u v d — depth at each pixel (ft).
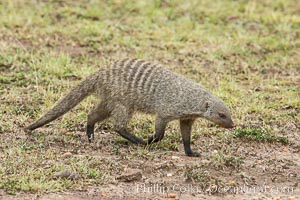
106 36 60.03
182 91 38.58
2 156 36.47
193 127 43.60
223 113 38.32
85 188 33.12
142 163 36.88
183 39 61.26
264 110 47.14
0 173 33.86
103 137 41.45
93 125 40.70
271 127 44.93
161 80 39.17
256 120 45.88
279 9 70.13
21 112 44.39
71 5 66.69
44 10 64.39
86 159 36.50
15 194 31.86
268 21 66.69
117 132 40.24
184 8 67.67
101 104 40.37
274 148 41.32
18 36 58.49
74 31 60.44
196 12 67.31
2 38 57.93
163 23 64.59
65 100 40.45
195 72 54.29
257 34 63.57
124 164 36.63
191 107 38.24
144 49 58.18
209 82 52.34
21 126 42.11
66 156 37.06
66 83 49.75
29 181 32.89
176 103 38.47
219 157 37.65
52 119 40.37
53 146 38.88
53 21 63.10
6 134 40.52
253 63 57.00
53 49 57.06
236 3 70.23
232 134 42.47
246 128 44.19
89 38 59.41
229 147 40.70
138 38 60.54
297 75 55.52
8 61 53.11
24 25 60.85
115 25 62.80
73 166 35.17
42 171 34.35
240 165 37.35
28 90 48.47
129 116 40.09
